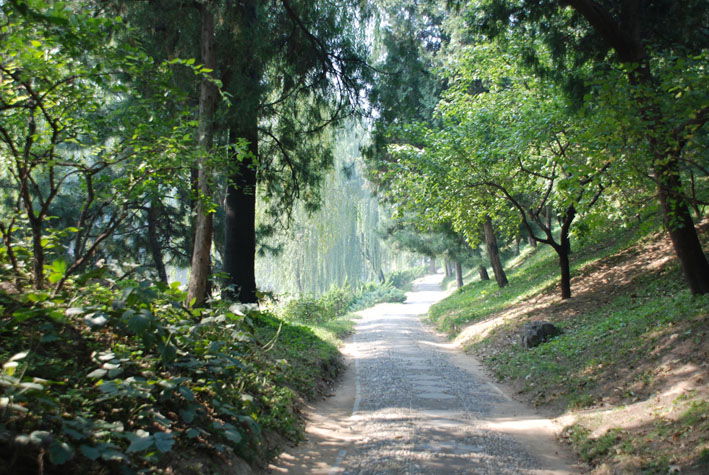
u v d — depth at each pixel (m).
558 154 13.19
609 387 8.16
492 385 10.91
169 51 12.03
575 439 6.66
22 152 6.46
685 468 4.80
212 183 8.43
